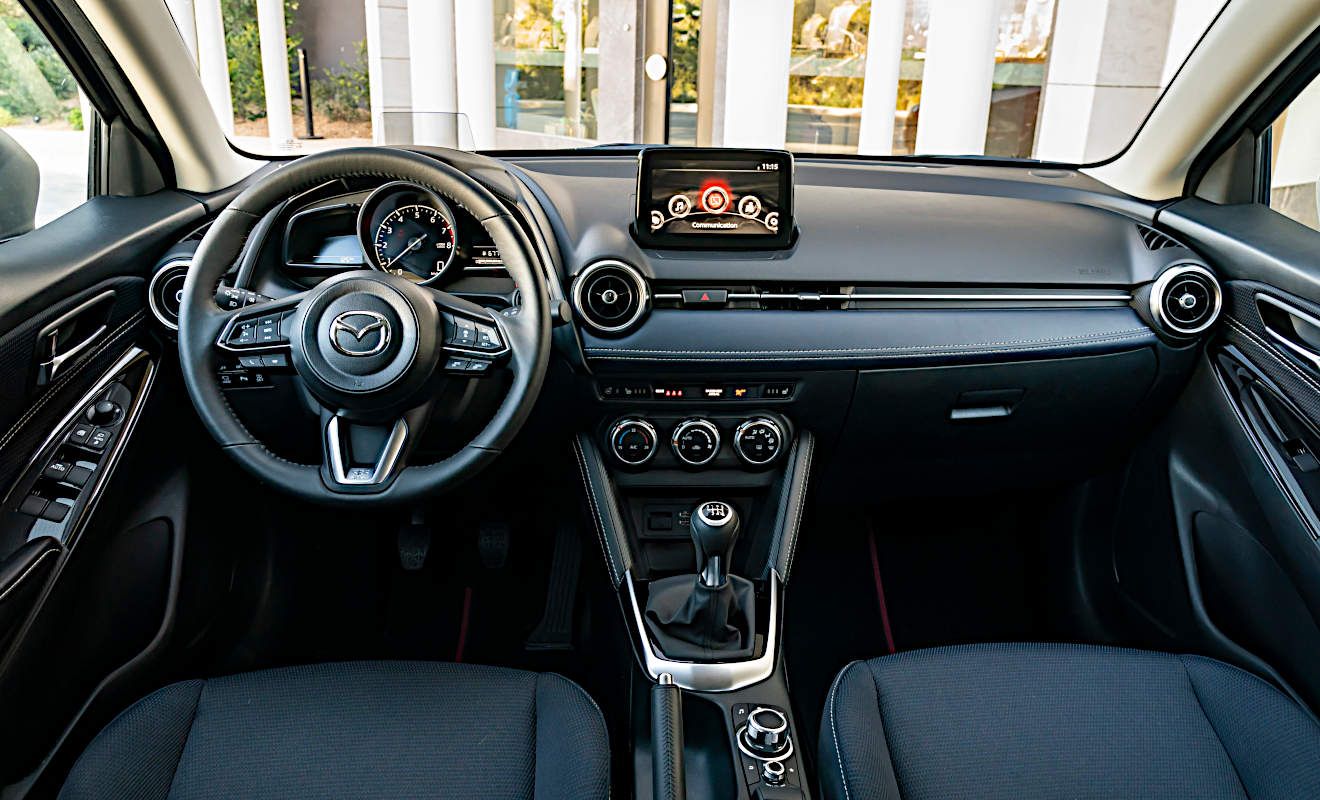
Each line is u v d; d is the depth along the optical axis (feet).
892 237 5.47
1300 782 3.68
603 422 5.45
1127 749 3.98
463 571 6.86
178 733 3.89
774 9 15.55
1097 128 13.37
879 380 5.36
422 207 4.90
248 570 5.82
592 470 5.49
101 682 4.33
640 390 5.31
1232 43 5.17
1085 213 5.82
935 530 7.36
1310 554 4.65
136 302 4.91
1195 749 3.98
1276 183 5.79
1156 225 5.84
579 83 19.35
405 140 6.39
